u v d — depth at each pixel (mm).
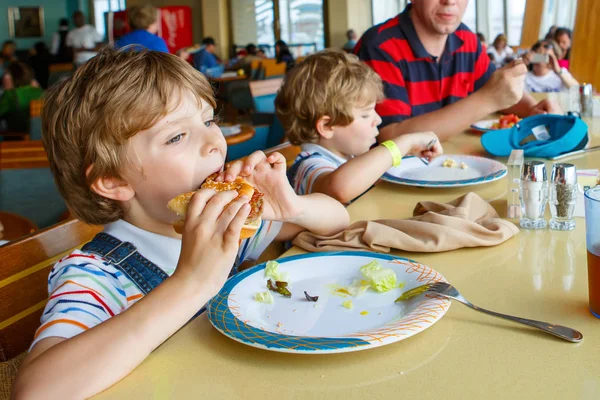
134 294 857
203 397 604
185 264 704
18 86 5531
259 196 828
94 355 631
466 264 932
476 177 1490
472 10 12711
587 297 791
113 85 836
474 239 981
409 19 2316
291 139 1738
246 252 1155
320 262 929
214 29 14250
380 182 1543
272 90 3934
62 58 12836
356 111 1611
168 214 905
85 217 947
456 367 634
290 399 593
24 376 629
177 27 14445
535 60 4105
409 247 984
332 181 1351
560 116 1753
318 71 1610
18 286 958
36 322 989
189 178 882
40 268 1000
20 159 2682
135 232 906
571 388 583
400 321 704
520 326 716
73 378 615
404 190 1448
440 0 2184
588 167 1552
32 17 16031
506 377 608
